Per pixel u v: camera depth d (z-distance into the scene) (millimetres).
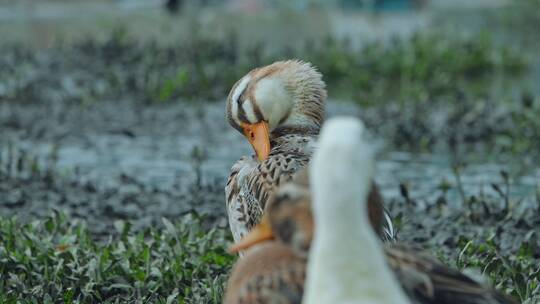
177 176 14781
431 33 29156
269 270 5520
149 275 9297
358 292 4770
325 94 9461
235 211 8430
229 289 5754
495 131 17234
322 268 4805
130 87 21391
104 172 15031
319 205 4766
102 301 9000
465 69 25172
